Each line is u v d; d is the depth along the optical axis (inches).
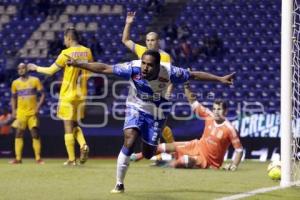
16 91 1430.9
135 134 756.0
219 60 2468.0
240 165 1379.2
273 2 2719.0
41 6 2765.7
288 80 852.6
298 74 947.3
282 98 861.2
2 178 925.8
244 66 2417.6
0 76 2395.4
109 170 1060.5
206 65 2447.1
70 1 2778.1
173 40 2559.1
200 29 2613.2
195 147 1211.9
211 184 873.5
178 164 1195.3
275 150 1750.7
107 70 735.1
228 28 2610.7
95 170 1057.5
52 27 2699.3
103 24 2679.6
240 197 729.0
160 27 2642.7
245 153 1765.5
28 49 2605.8
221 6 2721.5
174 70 739.4
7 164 1289.4
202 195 742.5
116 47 2541.8
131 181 898.1
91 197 706.8
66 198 696.4
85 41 2571.4
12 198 691.4
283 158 867.4
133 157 1230.9
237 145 1179.9
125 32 1043.9
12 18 2748.5
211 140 1194.0
